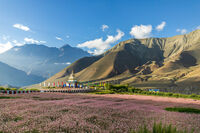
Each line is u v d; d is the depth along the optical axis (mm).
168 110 15445
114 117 9828
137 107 15703
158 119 9562
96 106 14219
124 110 12750
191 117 11000
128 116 10477
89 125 7527
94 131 6719
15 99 18547
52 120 8398
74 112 10602
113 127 7461
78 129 6895
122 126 7680
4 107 12008
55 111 10562
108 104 16938
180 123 8500
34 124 7383
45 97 23984
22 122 7684
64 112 10547
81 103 16625
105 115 10203
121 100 24766
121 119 9234
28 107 12203
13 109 11195
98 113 10766
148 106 17562
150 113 12102
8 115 9180
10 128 6785
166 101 26953
